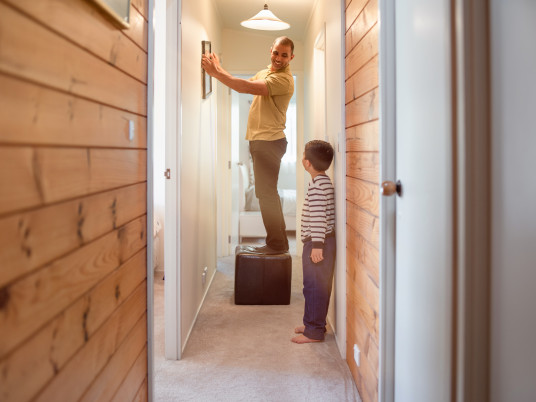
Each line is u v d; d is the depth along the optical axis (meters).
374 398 2.01
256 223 6.30
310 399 2.28
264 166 3.73
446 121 1.28
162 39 4.44
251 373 2.55
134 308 1.66
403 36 1.74
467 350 1.21
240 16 4.80
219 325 3.29
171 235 2.70
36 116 0.90
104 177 1.31
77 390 1.13
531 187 0.99
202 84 3.56
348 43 2.62
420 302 1.55
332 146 3.12
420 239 1.54
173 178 2.69
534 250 0.98
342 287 2.76
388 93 1.85
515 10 1.04
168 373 2.55
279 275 3.73
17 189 0.82
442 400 1.34
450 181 1.25
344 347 2.74
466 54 1.18
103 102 1.29
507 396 1.10
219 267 5.01
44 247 0.94
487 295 1.20
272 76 3.51
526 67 1.00
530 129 0.99
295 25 4.82
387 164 1.85
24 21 0.84
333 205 2.99
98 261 1.27
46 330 0.96
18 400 0.84
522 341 1.03
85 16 1.15
